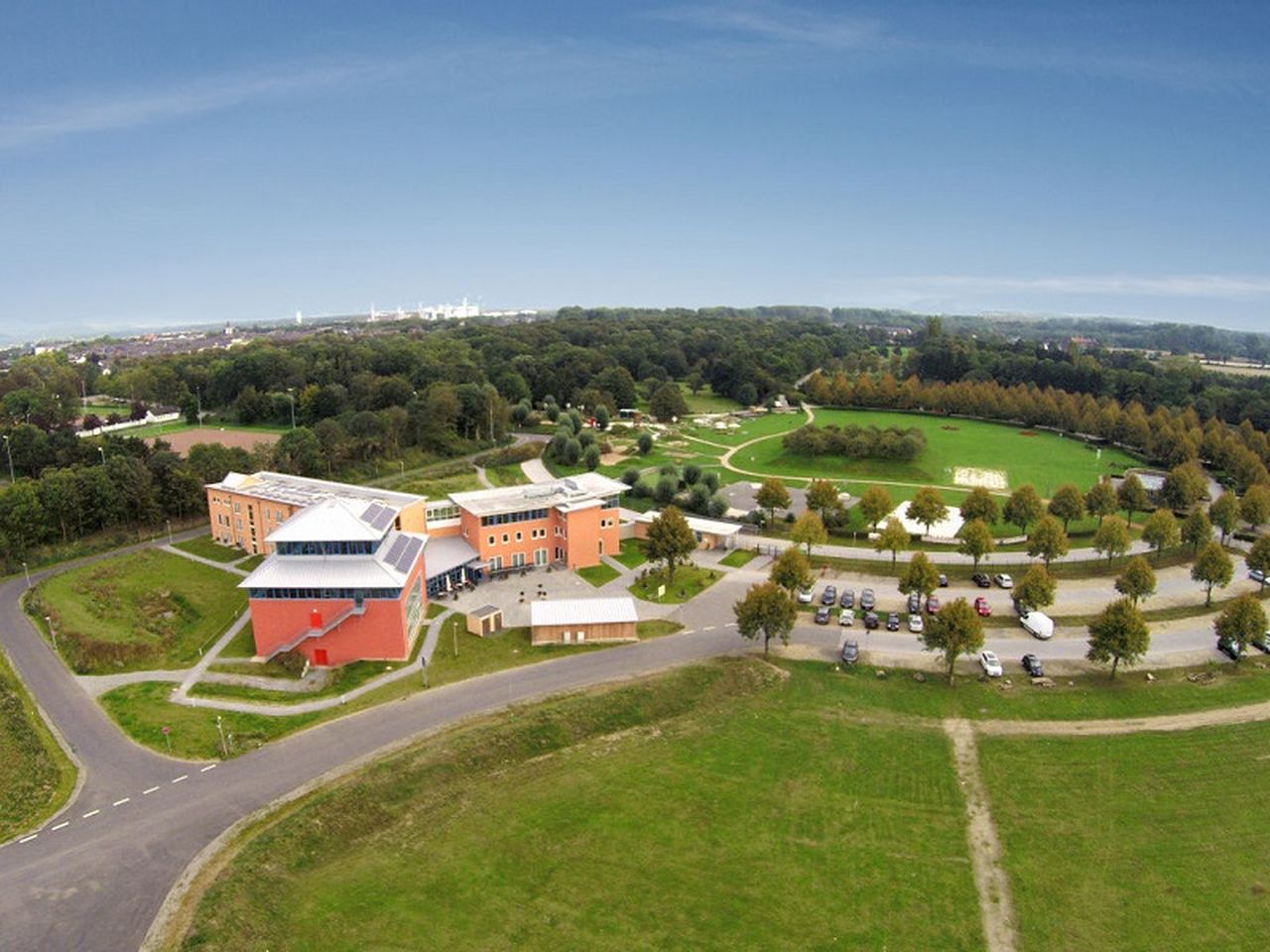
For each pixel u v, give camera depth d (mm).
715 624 96812
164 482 135000
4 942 46406
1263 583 106500
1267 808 63375
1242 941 50625
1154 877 56312
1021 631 95375
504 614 99500
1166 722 75562
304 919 50531
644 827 60625
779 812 62812
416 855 56969
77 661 83250
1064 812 63125
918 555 99438
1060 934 51156
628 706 77000
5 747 66312
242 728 71062
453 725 72062
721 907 52844
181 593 104562
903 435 189750
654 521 114688
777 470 183750
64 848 54750
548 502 117875
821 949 49719
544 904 52562
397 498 117125
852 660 86625
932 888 55156
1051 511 135750
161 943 46500
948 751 71375
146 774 63844
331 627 84188
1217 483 175250
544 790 64938
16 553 115312
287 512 114375
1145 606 102000
